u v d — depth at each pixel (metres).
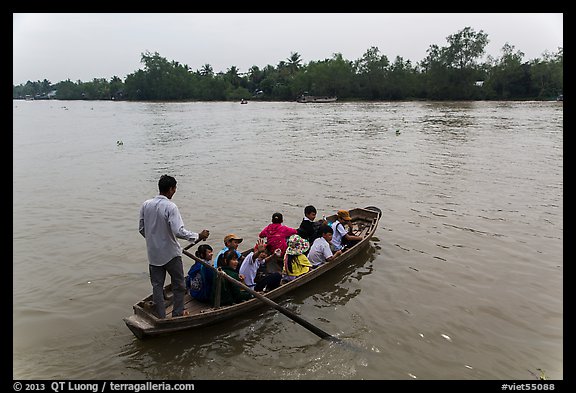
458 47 80.62
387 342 6.37
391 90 89.31
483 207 12.45
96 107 84.94
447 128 33.41
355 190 14.56
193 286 7.22
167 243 6.32
